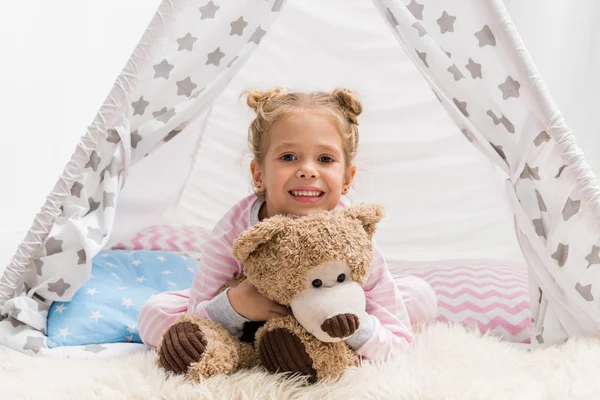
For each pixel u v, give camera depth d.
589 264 1.44
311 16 2.06
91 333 1.47
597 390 1.11
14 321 1.47
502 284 1.78
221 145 2.19
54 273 1.50
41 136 2.57
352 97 1.35
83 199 1.50
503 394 1.05
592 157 2.68
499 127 1.48
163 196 1.96
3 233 2.36
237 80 2.12
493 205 2.25
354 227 1.14
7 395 1.07
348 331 1.05
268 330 1.13
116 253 1.86
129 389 1.06
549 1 2.67
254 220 1.32
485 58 1.44
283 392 1.04
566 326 1.49
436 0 1.45
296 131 1.25
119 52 2.66
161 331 1.34
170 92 1.52
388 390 1.03
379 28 2.08
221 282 1.31
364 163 2.22
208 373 1.09
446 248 2.31
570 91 2.68
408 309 1.48
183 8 1.45
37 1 2.54
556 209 1.45
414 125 2.20
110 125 1.47
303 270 1.08
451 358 1.24
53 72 2.57
